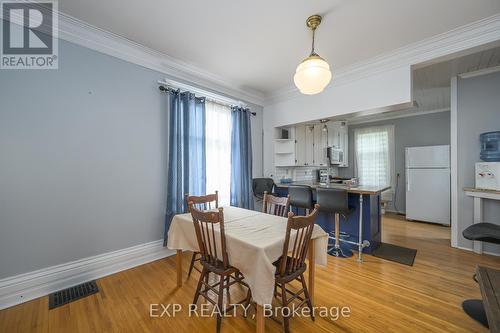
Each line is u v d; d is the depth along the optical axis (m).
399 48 2.55
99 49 2.30
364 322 1.63
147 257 2.64
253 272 1.36
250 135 3.86
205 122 3.15
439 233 3.81
